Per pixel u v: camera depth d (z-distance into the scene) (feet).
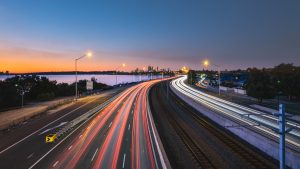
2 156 111.14
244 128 149.89
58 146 124.57
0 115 202.18
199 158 114.83
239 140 146.72
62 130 147.54
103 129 161.17
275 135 133.80
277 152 113.19
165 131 166.71
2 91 260.42
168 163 103.14
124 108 249.96
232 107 249.14
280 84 298.97
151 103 297.94
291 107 238.27
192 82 596.70
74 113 214.90
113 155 111.45
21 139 137.80
